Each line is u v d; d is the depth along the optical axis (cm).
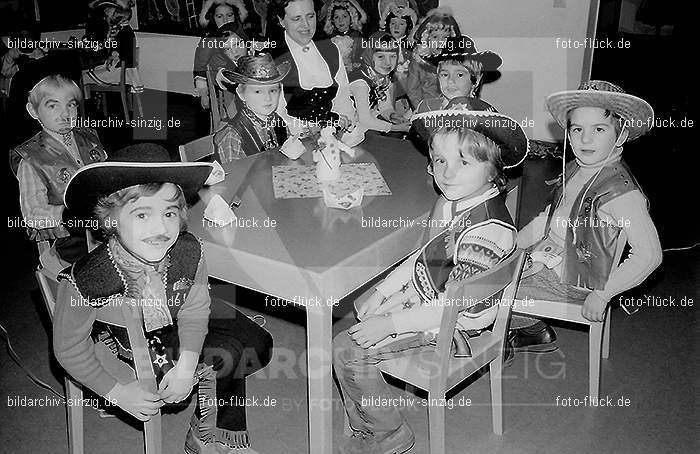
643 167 463
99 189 169
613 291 224
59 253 246
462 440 229
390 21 415
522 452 224
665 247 358
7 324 296
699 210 402
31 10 507
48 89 240
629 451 223
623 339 283
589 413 241
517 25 472
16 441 230
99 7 499
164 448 227
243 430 209
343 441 228
